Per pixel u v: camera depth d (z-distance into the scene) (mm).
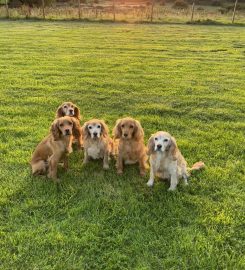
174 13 12883
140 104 3492
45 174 2205
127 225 1725
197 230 1701
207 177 2164
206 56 5887
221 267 1488
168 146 1979
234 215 1817
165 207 1876
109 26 9789
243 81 4422
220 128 2941
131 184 2125
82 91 3889
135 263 1499
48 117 3111
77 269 1468
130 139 2191
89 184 2082
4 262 1493
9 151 2471
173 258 1508
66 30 8625
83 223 1736
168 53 6074
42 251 1557
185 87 4094
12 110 3244
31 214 1823
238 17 12617
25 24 9766
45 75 4551
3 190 1996
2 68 4867
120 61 5391
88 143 2258
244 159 2414
